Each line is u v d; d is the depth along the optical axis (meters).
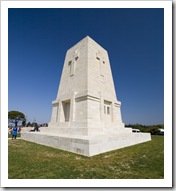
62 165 7.46
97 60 19.75
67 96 17.83
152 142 17.66
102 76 19.67
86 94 15.07
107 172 6.56
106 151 11.02
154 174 6.42
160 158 9.18
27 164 7.66
